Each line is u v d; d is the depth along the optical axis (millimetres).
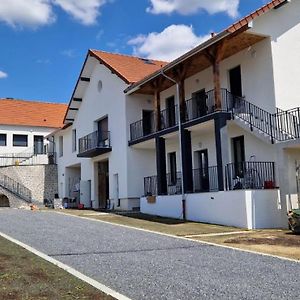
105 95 25172
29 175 33125
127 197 22281
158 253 9203
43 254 8703
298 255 8938
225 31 14391
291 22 16297
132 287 6273
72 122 30500
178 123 18422
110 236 11898
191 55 16406
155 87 20484
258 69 16250
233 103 17000
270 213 14203
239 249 9727
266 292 5961
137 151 22781
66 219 17094
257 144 15969
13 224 14984
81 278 6605
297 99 15906
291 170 14297
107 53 26219
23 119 42375
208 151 19000
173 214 17797
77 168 32906
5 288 5988
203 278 6836
